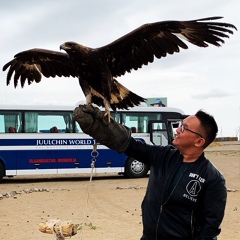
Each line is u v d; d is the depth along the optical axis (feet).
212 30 15.08
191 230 12.35
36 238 28.37
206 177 12.20
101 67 16.10
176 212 12.34
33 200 43.55
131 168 64.85
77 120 12.93
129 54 16.49
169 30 15.72
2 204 41.14
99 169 63.31
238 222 33.37
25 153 60.64
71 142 62.49
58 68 17.79
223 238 28.53
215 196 12.15
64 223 15.15
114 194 47.88
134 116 65.31
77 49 15.64
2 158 59.72
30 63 17.84
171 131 65.82
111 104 17.08
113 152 63.98
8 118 60.49
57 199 44.27
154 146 13.50
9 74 17.97
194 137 12.33
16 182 62.80
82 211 37.73
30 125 61.16
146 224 12.87
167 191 12.41
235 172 70.79
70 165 62.28
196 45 15.65
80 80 16.75
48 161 61.46
